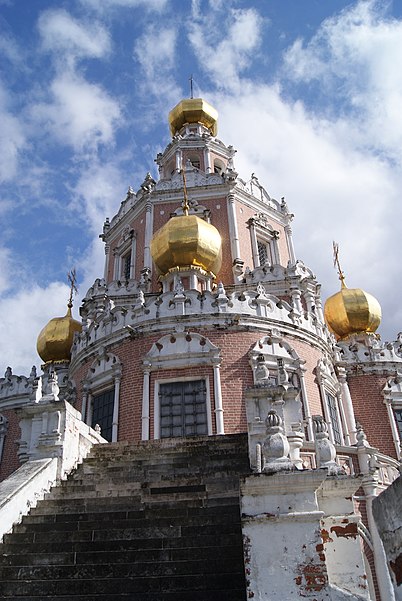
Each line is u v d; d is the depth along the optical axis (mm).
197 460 14922
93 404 23844
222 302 23281
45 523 11352
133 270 33531
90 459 15484
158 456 15539
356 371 29562
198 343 22469
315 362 24672
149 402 21672
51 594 9500
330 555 9258
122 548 10422
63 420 14445
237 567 9508
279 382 13820
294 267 31234
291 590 7684
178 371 22203
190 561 9711
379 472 19438
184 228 29250
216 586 9180
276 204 37656
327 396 25266
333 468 10234
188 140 40406
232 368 22094
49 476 13320
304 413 22547
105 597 9156
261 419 12414
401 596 5105
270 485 8398
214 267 29875
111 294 30734
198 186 34875
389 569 5410
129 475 14203
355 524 9445
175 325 22859
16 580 9891
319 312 30297
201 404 21641
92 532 10891
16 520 11547
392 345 30547
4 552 10633
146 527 10867
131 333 23109
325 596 7605
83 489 13117
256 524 8180
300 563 7844
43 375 32250
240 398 21531
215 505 11617
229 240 33031
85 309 30953
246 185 36000
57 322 36781
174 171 36969
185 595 8969
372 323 34469
